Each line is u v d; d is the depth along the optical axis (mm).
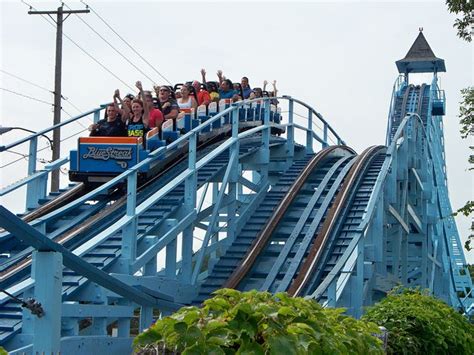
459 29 18609
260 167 29891
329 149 32906
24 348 14484
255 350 6746
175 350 6898
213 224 25031
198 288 23859
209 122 24922
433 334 14734
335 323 8453
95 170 23984
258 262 25609
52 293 13086
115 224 19969
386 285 28594
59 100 33719
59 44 34000
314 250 24266
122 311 18391
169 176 25406
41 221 20766
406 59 77438
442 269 46125
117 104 25312
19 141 23141
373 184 29562
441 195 55750
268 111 30031
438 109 67688
